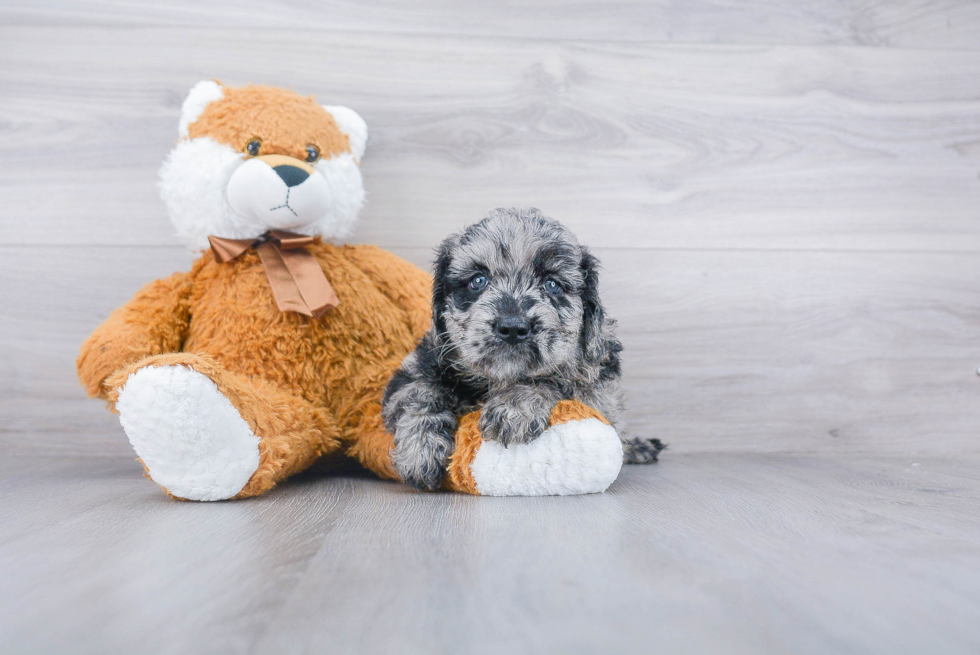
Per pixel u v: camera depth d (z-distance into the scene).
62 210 0.68
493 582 0.36
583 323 0.54
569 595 0.35
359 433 0.58
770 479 0.58
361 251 0.63
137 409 0.47
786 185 0.73
